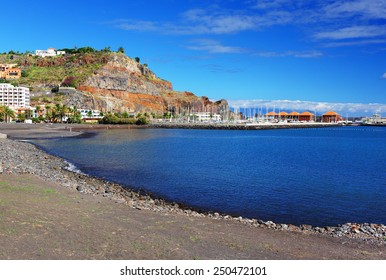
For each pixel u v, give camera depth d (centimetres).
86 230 1741
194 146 9512
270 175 4784
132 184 3825
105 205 2402
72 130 15525
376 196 3531
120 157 6341
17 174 3378
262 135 17412
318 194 3584
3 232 1579
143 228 1883
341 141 13738
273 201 3219
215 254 1566
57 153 6756
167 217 2200
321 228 2311
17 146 7062
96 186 3428
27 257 1353
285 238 1923
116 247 1550
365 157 7556
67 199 2447
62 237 1606
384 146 11069
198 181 4156
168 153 7356
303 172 5156
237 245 1720
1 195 2325
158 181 4069
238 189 3741
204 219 2256
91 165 5191
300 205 3095
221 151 8312
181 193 3462
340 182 4334
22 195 2402
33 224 1733
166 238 1736
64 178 3634
